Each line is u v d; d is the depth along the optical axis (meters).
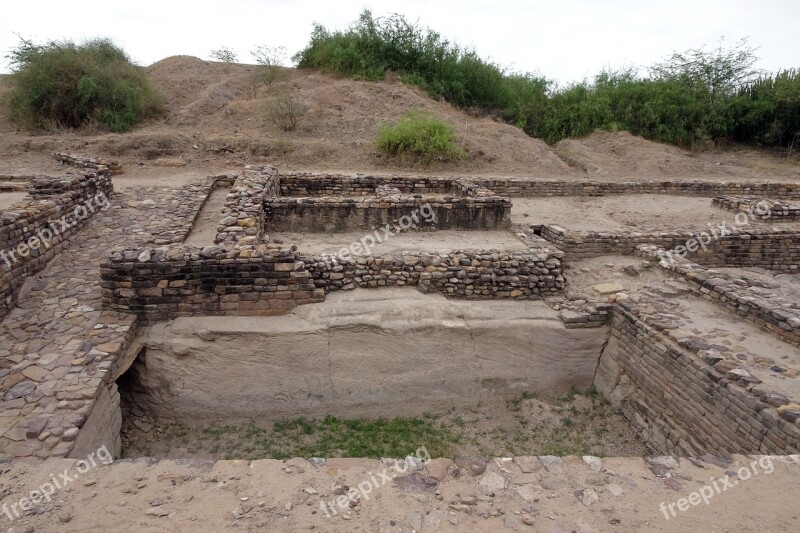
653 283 7.75
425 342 6.52
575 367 6.98
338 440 5.98
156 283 6.12
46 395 4.67
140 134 15.31
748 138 20.88
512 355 6.74
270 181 10.24
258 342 6.18
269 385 6.25
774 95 20.23
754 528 3.27
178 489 3.50
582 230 9.39
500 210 9.35
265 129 17.27
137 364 6.13
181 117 17.77
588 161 17.25
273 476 3.65
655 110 20.05
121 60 18.61
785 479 3.74
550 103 21.34
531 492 3.56
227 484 3.56
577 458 3.94
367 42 21.58
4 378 4.89
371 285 7.07
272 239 8.58
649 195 13.66
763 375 5.06
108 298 6.12
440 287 7.10
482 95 21.56
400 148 15.51
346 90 19.58
